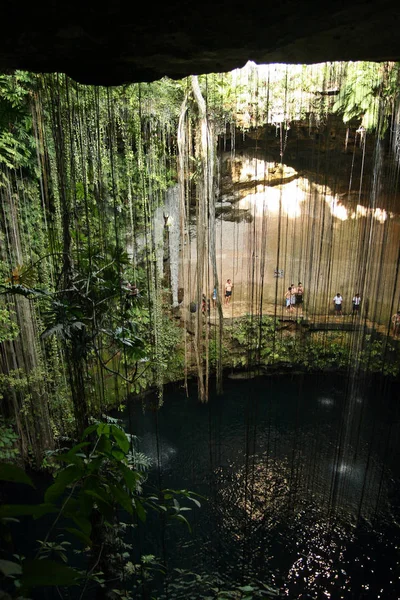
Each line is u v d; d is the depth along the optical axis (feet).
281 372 38.22
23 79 15.39
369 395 30.83
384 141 22.06
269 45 6.94
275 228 39.99
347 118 22.82
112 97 24.50
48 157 21.39
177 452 29.84
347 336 35.06
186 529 21.84
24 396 23.95
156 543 20.22
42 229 24.29
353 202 36.37
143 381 30.42
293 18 6.25
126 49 6.91
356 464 26.53
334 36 6.91
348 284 35.91
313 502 24.25
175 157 31.60
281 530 22.29
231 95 27.02
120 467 6.21
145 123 28.35
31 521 21.01
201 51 7.13
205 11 5.99
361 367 26.68
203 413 34.78
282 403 35.47
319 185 37.27
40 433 24.43
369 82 20.58
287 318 37.58
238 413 34.81
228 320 38.14
